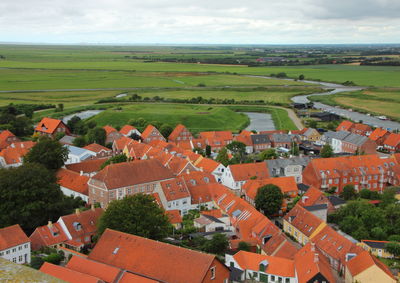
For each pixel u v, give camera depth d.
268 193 120.00
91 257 76.31
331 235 94.38
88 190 131.75
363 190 136.75
